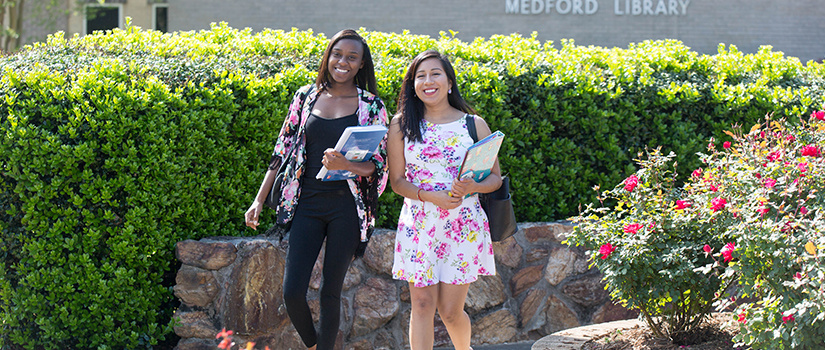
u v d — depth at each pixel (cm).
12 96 382
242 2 1185
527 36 1202
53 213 394
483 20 1199
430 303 329
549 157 496
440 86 326
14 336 400
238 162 434
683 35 1226
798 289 281
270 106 436
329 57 342
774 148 345
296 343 414
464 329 344
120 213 404
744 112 509
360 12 1190
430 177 326
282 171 344
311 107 343
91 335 410
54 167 385
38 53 473
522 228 466
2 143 380
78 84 396
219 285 409
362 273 438
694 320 354
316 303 421
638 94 498
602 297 465
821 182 310
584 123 491
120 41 514
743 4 1234
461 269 328
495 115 473
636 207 357
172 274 435
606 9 1209
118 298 402
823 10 1247
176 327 406
